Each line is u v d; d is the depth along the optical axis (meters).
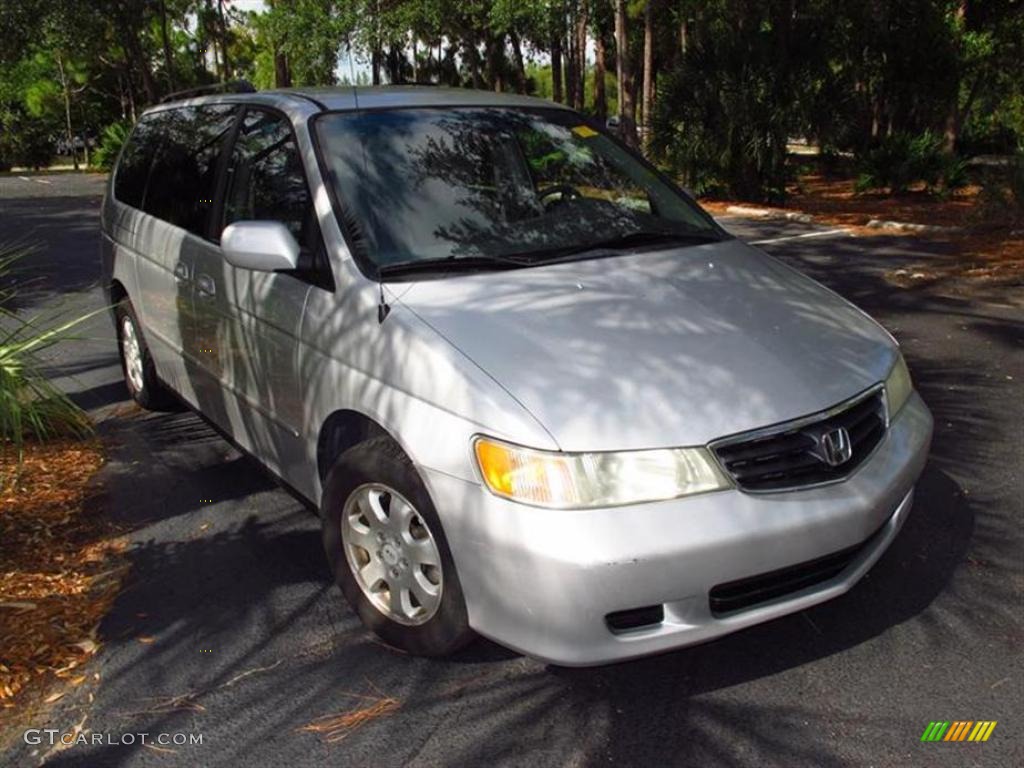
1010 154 14.45
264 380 3.95
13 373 4.36
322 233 3.61
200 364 4.66
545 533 2.67
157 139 5.59
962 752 2.78
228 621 3.55
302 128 3.94
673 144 17.72
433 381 2.99
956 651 3.26
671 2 25.53
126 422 5.80
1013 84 25.50
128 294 5.65
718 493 2.78
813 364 3.16
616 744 2.85
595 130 4.68
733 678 3.14
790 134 16.52
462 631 3.00
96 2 28.70
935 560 3.86
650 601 2.69
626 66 19.22
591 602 2.65
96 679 3.21
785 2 16.81
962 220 13.86
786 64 16.66
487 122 4.24
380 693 3.11
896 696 3.03
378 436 3.29
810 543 2.84
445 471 2.88
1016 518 4.21
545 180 4.16
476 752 2.82
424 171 3.88
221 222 4.38
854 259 10.83
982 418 5.50
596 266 3.63
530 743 2.86
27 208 18.67
